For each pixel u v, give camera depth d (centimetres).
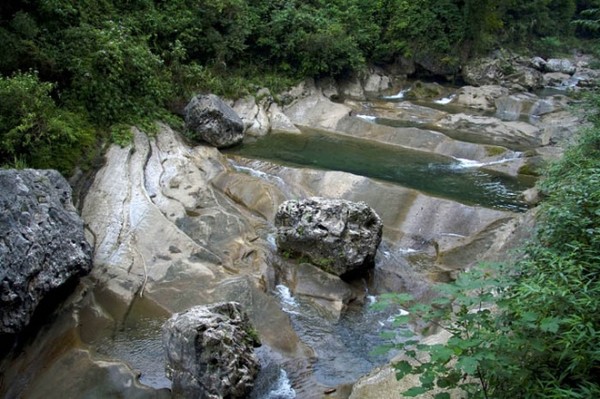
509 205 1049
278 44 1844
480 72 2330
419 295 825
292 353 673
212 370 572
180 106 1454
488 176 1237
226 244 898
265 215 1027
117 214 915
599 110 1058
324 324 749
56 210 749
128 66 1239
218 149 1362
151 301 768
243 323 668
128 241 869
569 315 324
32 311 662
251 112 1623
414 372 331
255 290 779
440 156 1401
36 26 1079
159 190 1030
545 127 1543
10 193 676
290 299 803
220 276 814
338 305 786
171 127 1328
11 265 629
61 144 950
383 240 976
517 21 2953
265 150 1395
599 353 295
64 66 1090
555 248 427
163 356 658
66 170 930
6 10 1066
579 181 527
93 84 1105
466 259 887
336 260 845
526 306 334
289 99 1783
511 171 1250
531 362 325
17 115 882
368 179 1107
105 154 1047
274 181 1152
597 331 309
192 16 1600
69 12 1186
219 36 1672
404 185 1155
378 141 1537
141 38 1408
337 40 1936
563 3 3288
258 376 620
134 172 1038
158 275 813
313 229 862
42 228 699
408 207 1026
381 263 906
